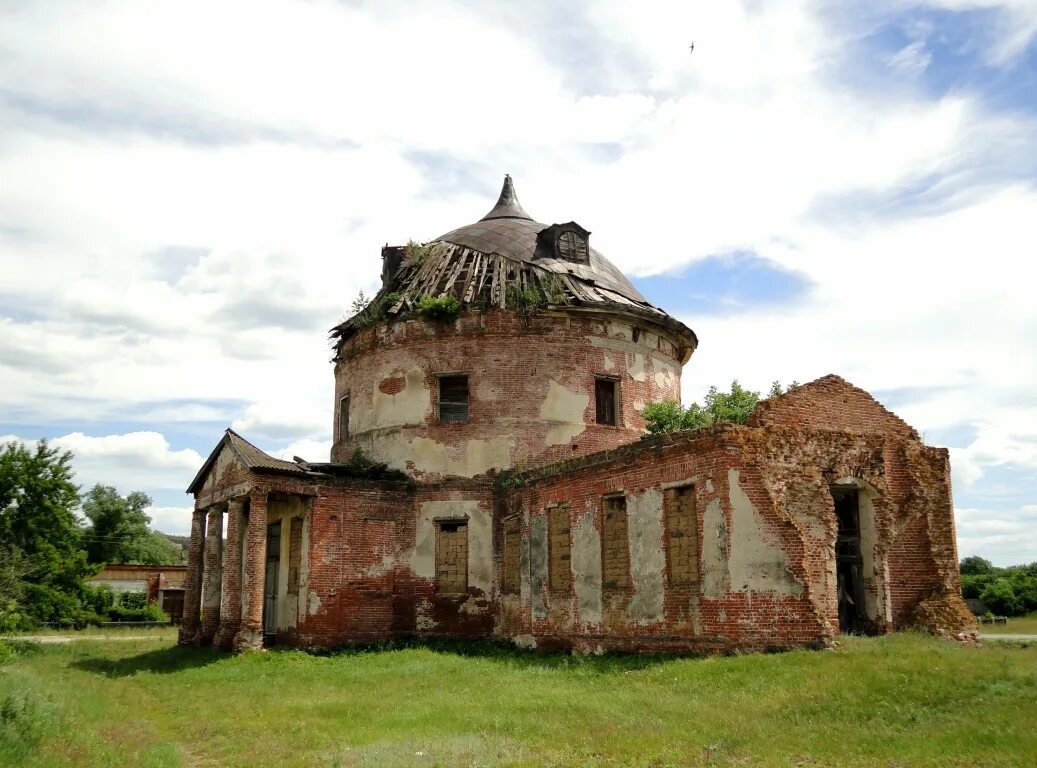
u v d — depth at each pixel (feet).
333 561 81.66
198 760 38.14
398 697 51.80
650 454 65.16
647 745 35.14
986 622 113.39
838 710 39.04
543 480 77.87
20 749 33.50
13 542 107.14
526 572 78.69
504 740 37.32
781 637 54.39
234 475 83.87
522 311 89.04
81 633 128.26
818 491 59.06
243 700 53.93
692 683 48.34
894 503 63.46
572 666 62.69
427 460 87.51
